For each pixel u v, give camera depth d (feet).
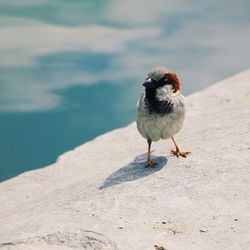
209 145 37.17
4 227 31.45
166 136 35.86
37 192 43.88
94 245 27.35
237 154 34.81
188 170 33.94
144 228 28.12
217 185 31.48
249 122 40.16
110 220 29.19
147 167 35.94
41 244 28.12
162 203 30.35
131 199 31.30
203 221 28.25
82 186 36.63
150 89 34.40
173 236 27.30
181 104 34.94
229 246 26.16
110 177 36.11
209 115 49.24
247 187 30.94
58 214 31.19
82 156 48.73
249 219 28.04
